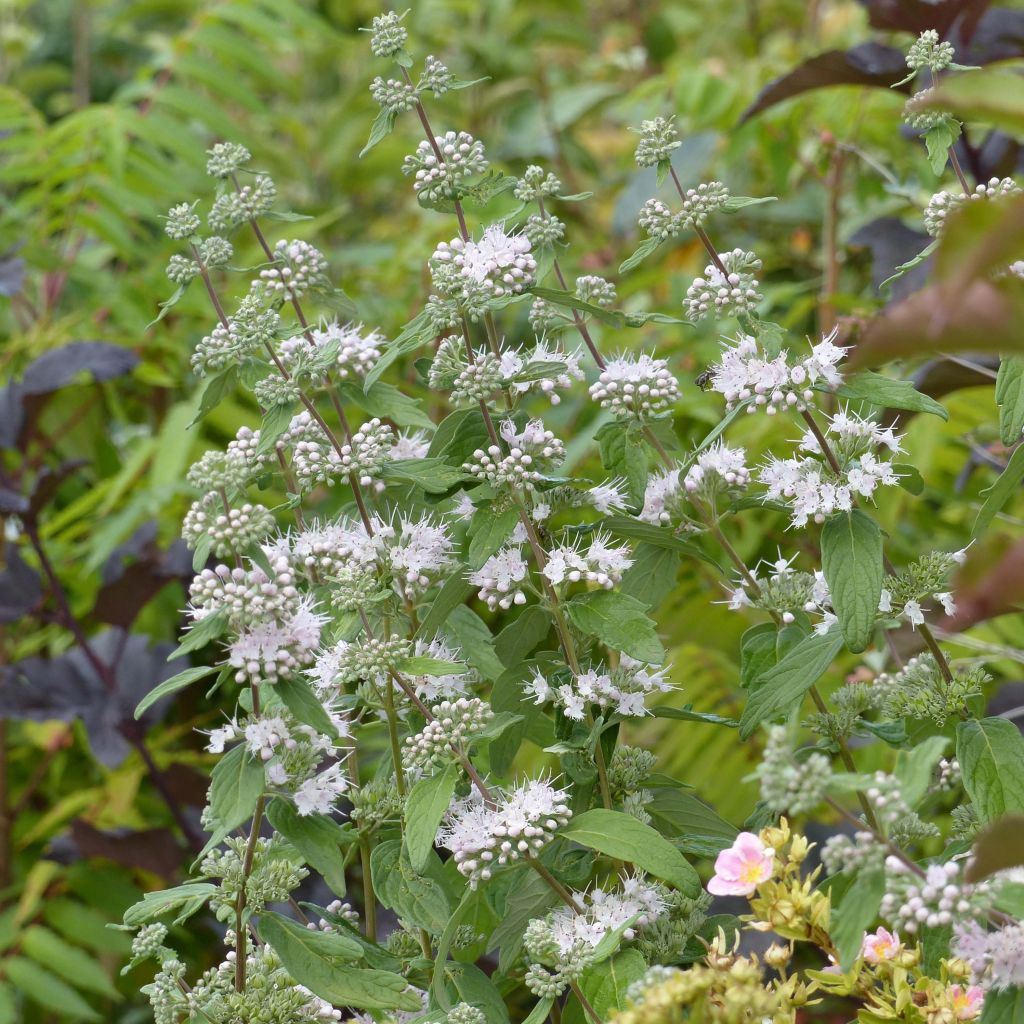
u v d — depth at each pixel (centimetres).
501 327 223
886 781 123
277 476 143
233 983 135
